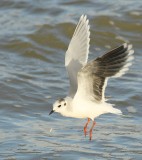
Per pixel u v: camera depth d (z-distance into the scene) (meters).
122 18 22.58
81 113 12.49
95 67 11.75
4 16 22.98
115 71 11.77
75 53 12.89
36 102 17.73
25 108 17.31
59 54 20.94
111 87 18.59
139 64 20.09
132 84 18.80
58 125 16.19
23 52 20.89
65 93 18.31
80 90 12.26
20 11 23.38
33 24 22.31
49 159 14.08
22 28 22.11
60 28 22.06
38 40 21.47
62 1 23.97
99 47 21.33
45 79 19.12
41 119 16.62
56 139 15.23
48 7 23.47
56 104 12.63
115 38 21.75
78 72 11.88
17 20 22.70
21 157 14.20
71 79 12.77
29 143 14.96
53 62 20.44
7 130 15.76
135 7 23.27
